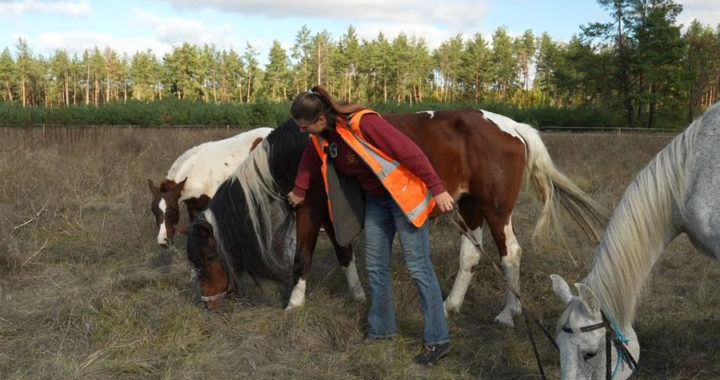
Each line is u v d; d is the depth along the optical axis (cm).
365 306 396
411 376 307
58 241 553
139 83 8669
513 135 391
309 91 300
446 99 7756
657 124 3944
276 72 7625
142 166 945
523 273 464
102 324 353
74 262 496
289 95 7694
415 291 410
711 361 328
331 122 302
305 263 385
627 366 240
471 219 410
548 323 380
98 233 573
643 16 3947
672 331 356
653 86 4031
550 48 7250
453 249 503
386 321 342
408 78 7644
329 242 564
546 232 400
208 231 367
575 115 3788
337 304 398
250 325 368
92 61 8812
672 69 3881
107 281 429
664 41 3844
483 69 7456
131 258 513
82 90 9056
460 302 402
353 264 421
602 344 233
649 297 408
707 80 4772
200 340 350
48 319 368
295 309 377
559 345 238
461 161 389
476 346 345
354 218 330
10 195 674
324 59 7588
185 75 7781
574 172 930
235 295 395
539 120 3775
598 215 388
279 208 461
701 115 271
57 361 310
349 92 7606
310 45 7638
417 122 392
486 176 385
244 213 379
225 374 310
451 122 391
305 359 329
